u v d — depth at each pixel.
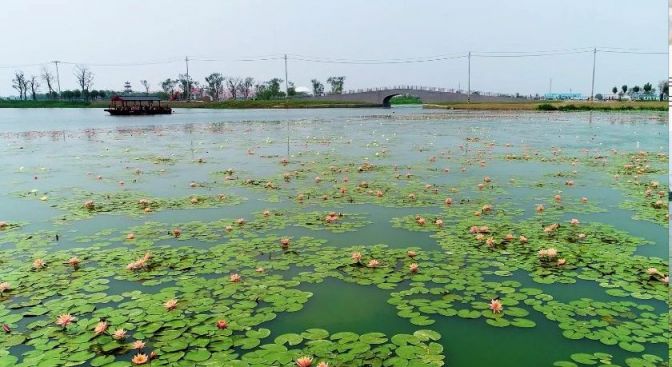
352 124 31.25
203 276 4.80
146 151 15.87
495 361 3.29
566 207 7.43
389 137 20.52
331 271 4.90
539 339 3.57
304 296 4.31
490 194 8.41
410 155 13.98
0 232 6.36
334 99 78.38
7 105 77.88
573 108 52.12
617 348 3.43
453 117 39.97
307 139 19.86
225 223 6.71
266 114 52.09
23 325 3.83
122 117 45.44
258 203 7.91
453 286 4.51
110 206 7.80
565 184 9.30
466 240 5.85
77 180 10.27
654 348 3.42
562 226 6.38
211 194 8.66
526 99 72.69
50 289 4.52
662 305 4.08
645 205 7.50
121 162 13.12
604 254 5.29
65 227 6.59
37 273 4.91
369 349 3.41
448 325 3.78
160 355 3.36
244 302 4.20
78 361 3.31
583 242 5.71
